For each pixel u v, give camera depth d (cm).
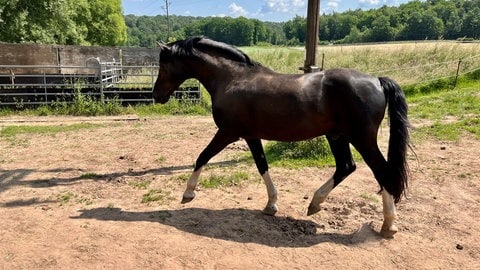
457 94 1100
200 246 322
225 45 374
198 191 455
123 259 300
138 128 873
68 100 1121
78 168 558
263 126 345
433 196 432
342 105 317
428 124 798
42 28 1984
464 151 607
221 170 534
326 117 326
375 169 324
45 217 380
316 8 567
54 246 320
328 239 340
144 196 439
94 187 475
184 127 888
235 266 294
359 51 1852
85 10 2950
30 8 1895
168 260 300
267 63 1812
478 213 389
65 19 2083
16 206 411
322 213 393
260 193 448
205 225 363
